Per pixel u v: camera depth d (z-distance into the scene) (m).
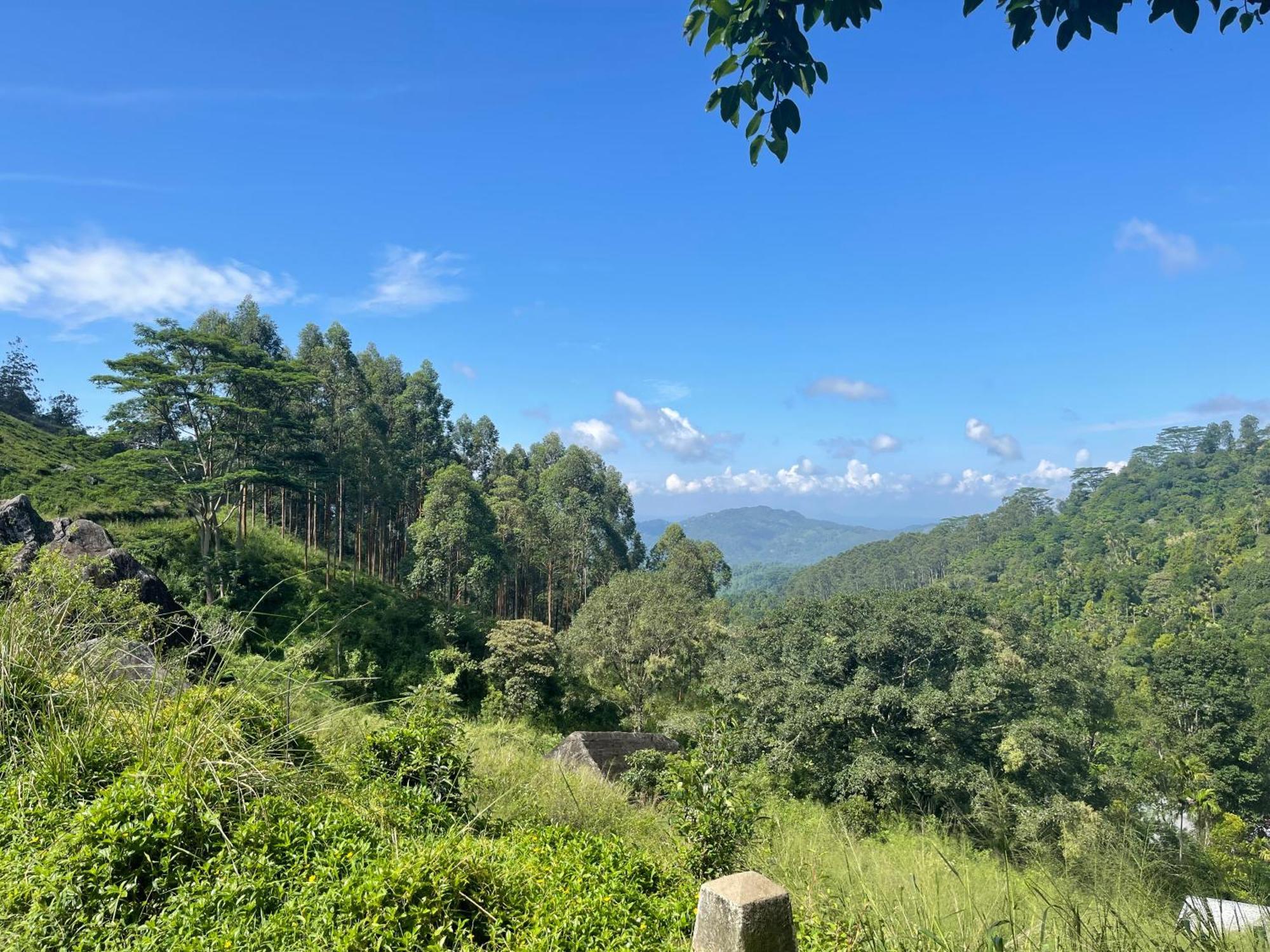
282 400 38.97
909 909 3.61
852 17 2.87
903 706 21.36
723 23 2.94
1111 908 2.87
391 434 53.16
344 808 4.72
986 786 17.73
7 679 4.62
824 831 6.82
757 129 3.11
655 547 64.12
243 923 3.14
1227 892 3.03
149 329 34.75
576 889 4.09
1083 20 2.66
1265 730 23.69
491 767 8.30
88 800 3.99
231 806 4.11
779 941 2.30
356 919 3.25
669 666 33.59
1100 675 25.36
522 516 48.88
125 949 2.92
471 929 3.46
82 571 6.43
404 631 36.62
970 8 2.75
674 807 5.78
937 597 26.77
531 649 34.59
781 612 27.80
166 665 5.36
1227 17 2.64
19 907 3.10
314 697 6.38
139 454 33.19
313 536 44.69
